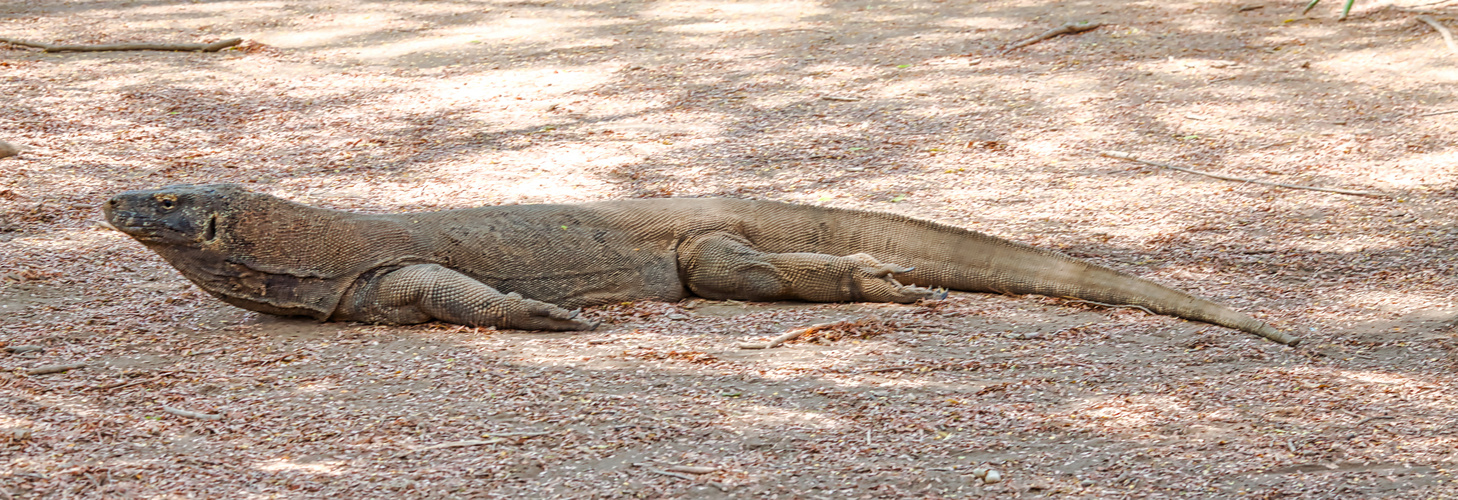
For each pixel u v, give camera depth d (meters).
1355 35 15.19
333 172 11.53
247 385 6.10
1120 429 5.34
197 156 12.04
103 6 18.83
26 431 5.39
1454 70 13.55
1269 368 6.21
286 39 16.84
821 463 5.01
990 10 17.42
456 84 14.66
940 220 9.83
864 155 11.80
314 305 7.21
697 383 6.08
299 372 6.31
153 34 17.00
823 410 5.66
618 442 5.27
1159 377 6.09
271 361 6.50
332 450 5.20
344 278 7.23
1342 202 10.05
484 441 5.29
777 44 16.11
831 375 6.18
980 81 14.14
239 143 12.52
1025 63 14.78
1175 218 9.78
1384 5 16.34
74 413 5.66
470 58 15.81
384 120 13.30
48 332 7.06
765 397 5.86
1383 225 9.40
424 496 4.70
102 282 8.28
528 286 7.55
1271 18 16.20
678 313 7.48
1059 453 5.09
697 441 5.29
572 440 5.28
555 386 6.03
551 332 7.09
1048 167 11.31
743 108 13.45
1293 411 5.51
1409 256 8.58
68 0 19.33
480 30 17.22
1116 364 6.32
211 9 18.58
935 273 8.01
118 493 4.73
